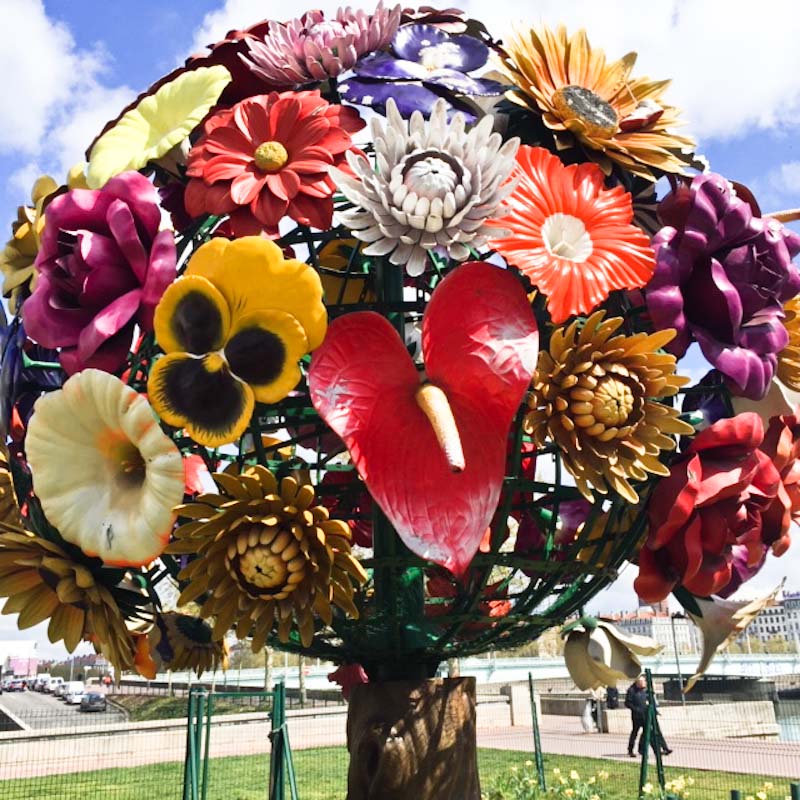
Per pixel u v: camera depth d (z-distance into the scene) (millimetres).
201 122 4375
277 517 3387
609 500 4043
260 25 4816
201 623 4871
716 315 3883
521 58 4355
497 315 3635
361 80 4363
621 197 4039
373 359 3586
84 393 3484
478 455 3592
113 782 16750
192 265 3404
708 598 4375
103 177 4168
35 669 109125
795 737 28469
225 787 16156
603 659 4969
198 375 3395
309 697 40938
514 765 17188
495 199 3520
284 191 3900
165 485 3365
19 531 3961
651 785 11602
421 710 4094
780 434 4309
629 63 4883
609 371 3586
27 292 4691
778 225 4473
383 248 3480
